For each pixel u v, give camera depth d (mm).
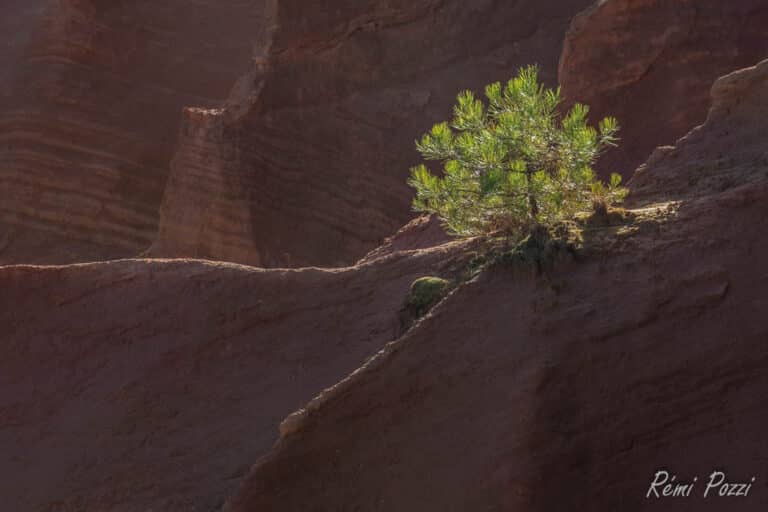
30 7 55250
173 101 50844
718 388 11211
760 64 14859
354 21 37906
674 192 14227
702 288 11680
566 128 13531
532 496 10977
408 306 14734
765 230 11898
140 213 49812
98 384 16047
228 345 15969
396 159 36719
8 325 16828
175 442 15133
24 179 50719
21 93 51750
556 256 12102
